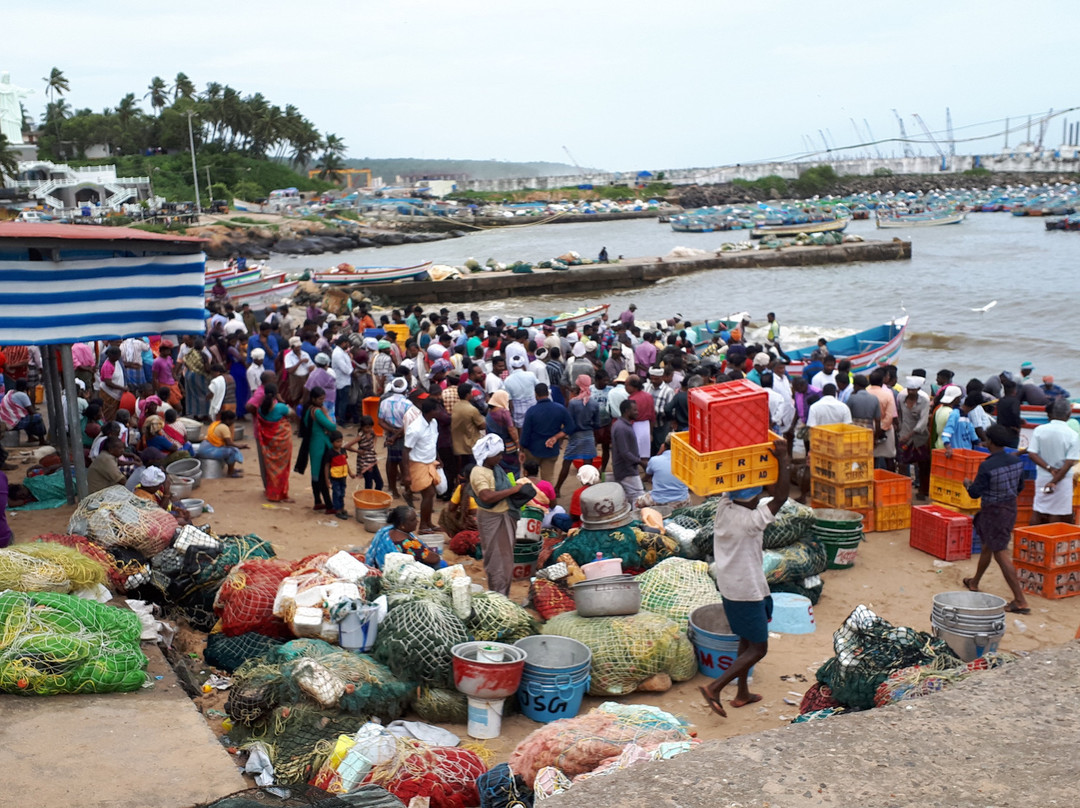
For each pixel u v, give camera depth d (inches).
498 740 253.8
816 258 2267.5
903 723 154.3
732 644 286.7
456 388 510.3
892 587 375.6
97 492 341.7
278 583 298.0
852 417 471.2
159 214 3693.4
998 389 572.1
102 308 405.4
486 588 354.9
